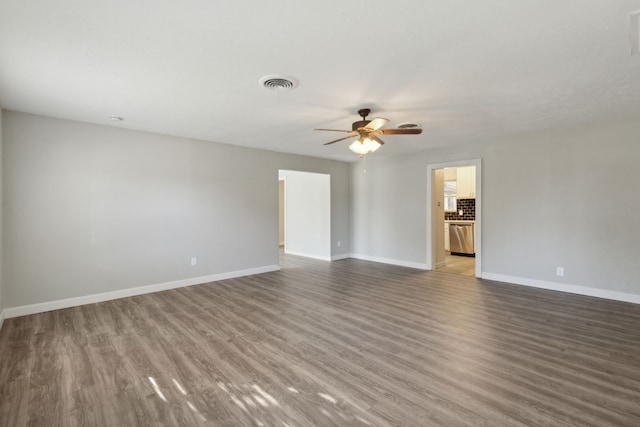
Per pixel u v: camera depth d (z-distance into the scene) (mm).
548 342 2893
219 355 2695
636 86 2885
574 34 2033
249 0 1685
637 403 2004
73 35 2027
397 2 1707
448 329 3215
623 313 3623
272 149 5934
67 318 3572
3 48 2182
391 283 5117
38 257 3768
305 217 7926
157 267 4691
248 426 1840
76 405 2037
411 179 6336
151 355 2699
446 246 8445
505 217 5035
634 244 3967
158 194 4684
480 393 2127
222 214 5387
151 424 1865
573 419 1859
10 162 3580
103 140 4195
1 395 2143
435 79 2721
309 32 2010
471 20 1882
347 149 5926
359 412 1947
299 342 2941
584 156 4301
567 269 4480
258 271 5891
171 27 1945
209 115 3746
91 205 4121
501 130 4527
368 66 2484
